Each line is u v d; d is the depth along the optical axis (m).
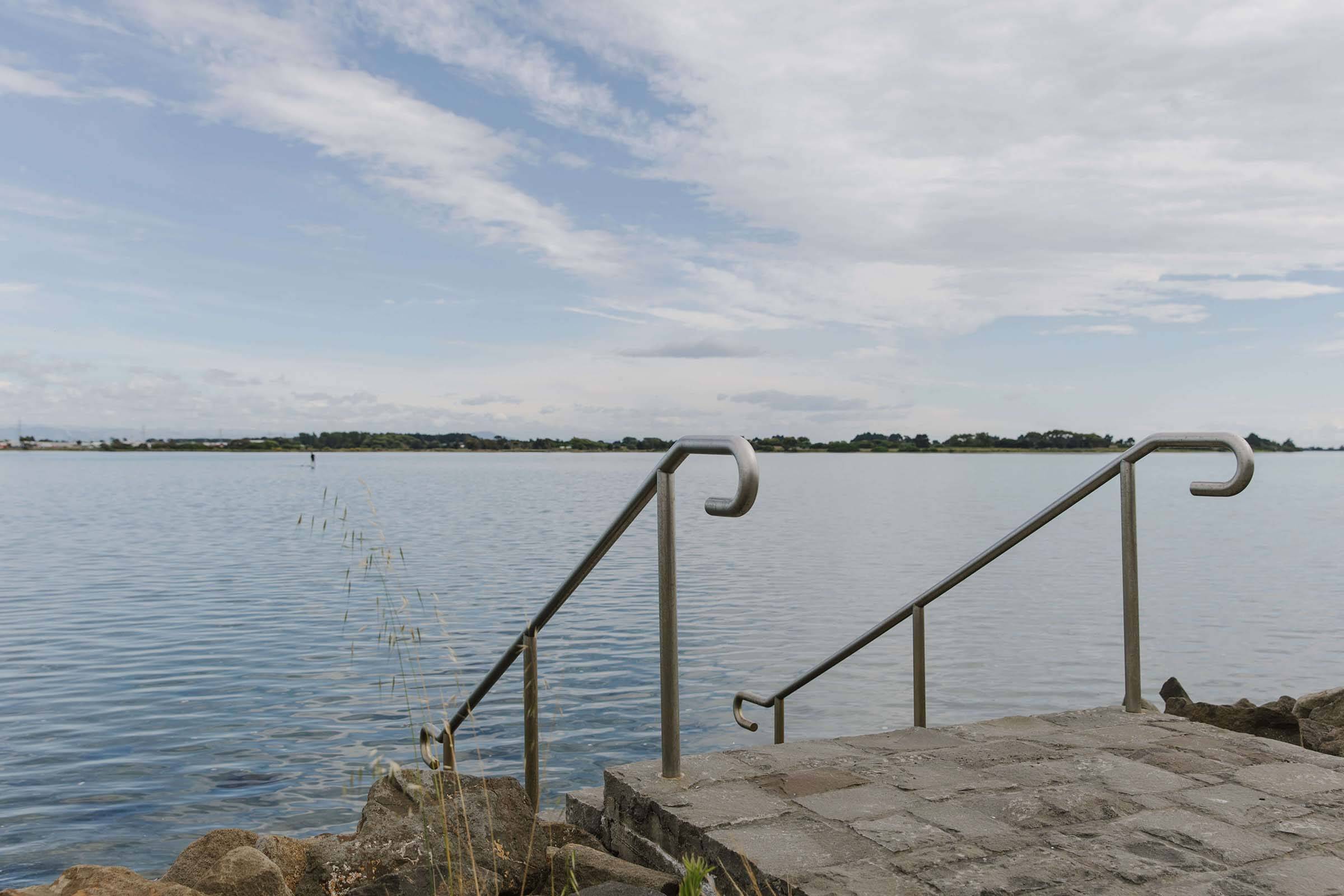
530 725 3.39
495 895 2.63
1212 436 3.15
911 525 34.28
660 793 2.66
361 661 10.84
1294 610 14.76
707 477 96.25
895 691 9.41
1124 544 3.60
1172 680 6.07
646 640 12.12
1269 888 2.03
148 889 2.69
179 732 8.03
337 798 6.54
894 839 2.31
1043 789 2.67
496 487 72.50
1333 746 3.99
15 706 8.95
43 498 54.03
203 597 15.95
